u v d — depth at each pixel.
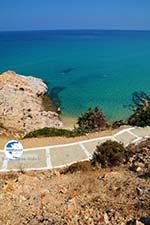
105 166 23.58
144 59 142.62
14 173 28.42
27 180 19.36
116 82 96.19
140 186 15.50
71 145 36.06
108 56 155.88
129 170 20.23
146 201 13.11
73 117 64.50
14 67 128.38
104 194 15.01
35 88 78.88
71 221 11.43
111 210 12.16
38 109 65.81
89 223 11.09
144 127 41.44
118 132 39.62
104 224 10.88
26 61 144.38
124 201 13.53
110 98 77.44
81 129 42.06
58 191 16.45
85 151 34.62
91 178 18.81
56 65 130.50
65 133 39.25
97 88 88.62
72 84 94.38
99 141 37.09
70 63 135.12
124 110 66.81
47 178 20.88
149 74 107.81
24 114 60.88
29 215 12.85
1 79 78.50
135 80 98.62
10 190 16.78
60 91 85.62
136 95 79.81
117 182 17.02
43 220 11.99
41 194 15.79
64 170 25.64
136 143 33.25
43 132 39.38
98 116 46.03
